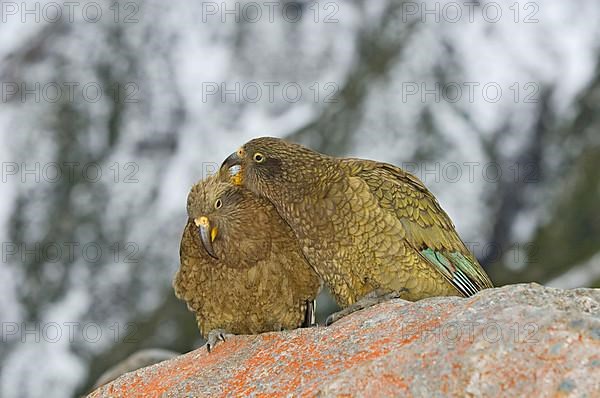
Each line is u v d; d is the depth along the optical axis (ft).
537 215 45.50
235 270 28.27
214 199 27.84
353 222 26.94
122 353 46.37
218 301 28.91
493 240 44.91
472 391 17.65
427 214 27.78
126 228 47.98
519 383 17.42
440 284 27.58
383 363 18.76
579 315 18.22
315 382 19.62
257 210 28.30
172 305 46.52
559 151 45.85
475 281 28.73
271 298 28.68
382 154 44.80
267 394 20.10
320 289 29.25
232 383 21.25
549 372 17.33
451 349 18.39
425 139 44.98
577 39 47.11
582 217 45.44
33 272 47.80
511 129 45.68
